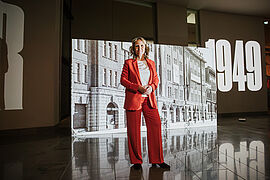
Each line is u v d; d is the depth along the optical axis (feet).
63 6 20.06
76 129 13.79
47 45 15.93
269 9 25.82
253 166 6.91
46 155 8.68
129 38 22.47
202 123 17.43
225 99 25.52
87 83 14.28
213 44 25.43
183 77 16.96
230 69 25.99
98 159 8.01
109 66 14.99
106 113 14.74
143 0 22.80
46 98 15.69
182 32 24.08
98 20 21.68
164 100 16.17
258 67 27.86
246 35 27.50
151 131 7.18
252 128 16.05
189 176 6.04
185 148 9.72
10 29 14.33
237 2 23.80
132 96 7.19
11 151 9.45
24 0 15.05
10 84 14.17
